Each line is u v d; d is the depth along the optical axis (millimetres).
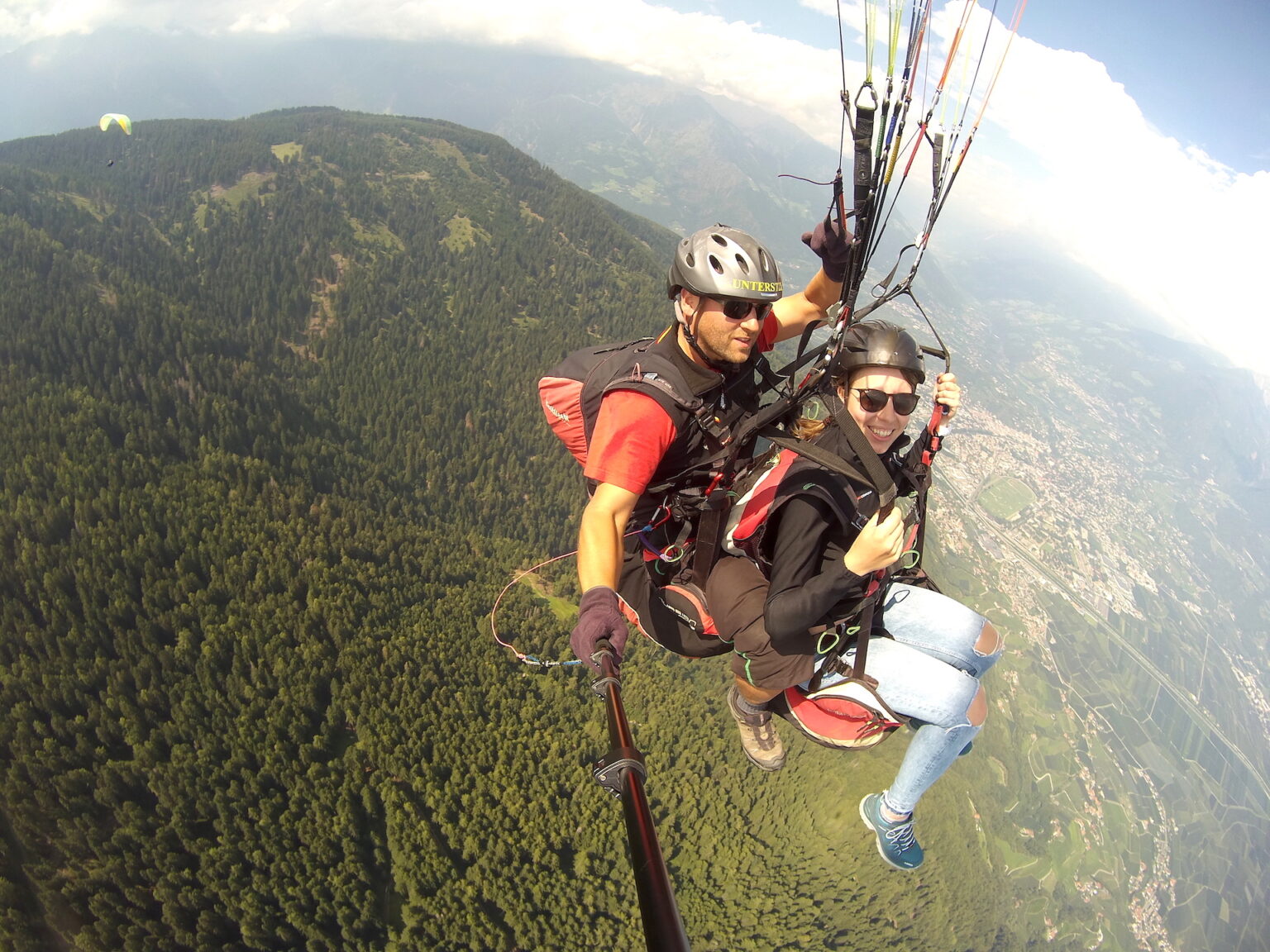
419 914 77125
